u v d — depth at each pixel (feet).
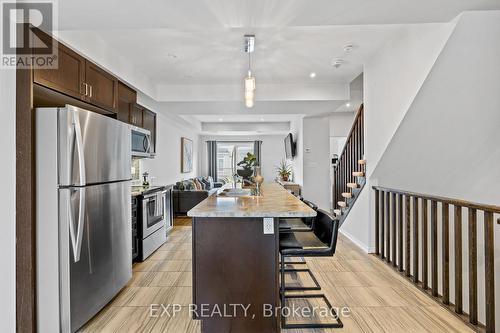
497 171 10.82
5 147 6.23
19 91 6.51
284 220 9.80
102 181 7.95
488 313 6.99
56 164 6.63
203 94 15.74
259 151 33.45
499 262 11.11
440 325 7.34
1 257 6.18
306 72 13.78
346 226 16.02
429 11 6.82
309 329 7.20
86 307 7.28
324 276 10.47
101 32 9.57
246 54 11.64
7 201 6.28
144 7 6.42
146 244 12.42
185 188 22.26
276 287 6.89
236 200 8.54
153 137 15.96
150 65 12.77
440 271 12.03
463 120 9.57
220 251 6.90
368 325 7.34
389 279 10.21
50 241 6.66
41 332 6.69
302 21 7.20
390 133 10.64
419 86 8.78
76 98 8.57
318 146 21.79
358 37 10.32
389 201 11.87
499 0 6.41
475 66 8.14
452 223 12.19
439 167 11.71
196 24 7.33
